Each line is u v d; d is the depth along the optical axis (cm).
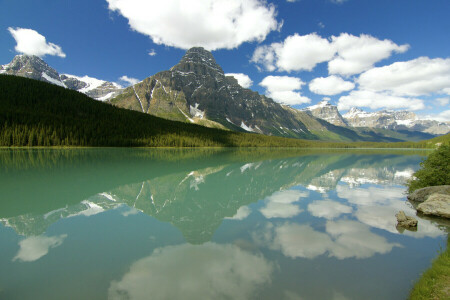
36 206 1848
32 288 796
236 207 1836
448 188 1875
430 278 820
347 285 807
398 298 739
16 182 2886
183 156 7750
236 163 5734
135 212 1714
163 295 755
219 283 817
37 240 1202
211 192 2459
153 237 1236
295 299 728
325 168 4925
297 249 1078
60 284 820
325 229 1325
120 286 802
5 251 1074
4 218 1552
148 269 916
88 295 757
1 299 739
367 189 2548
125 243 1161
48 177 3275
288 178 3462
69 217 1581
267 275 870
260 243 1155
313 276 859
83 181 3008
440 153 2266
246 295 754
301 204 1908
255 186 2794
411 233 1259
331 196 2195
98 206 1873
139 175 3584
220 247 1111
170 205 1928
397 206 1819
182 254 1045
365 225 1396
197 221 1497
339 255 1021
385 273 873
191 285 803
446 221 1464
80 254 1044
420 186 2281
